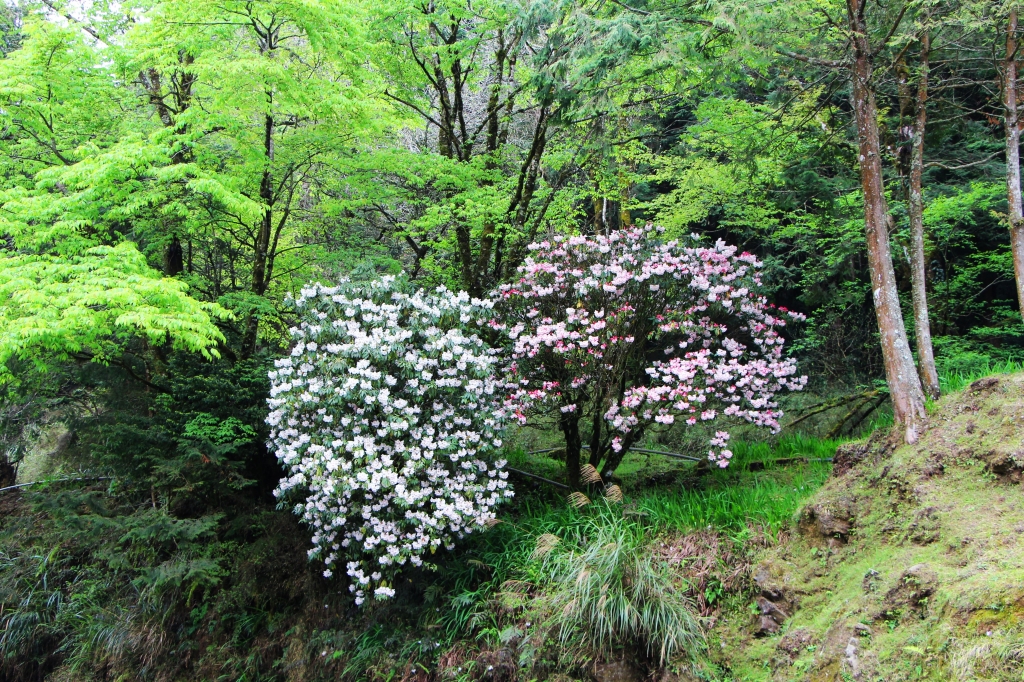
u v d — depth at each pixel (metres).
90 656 6.53
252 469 7.34
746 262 6.56
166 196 6.98
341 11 7.12
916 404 4.53
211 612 6.45
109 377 7.59
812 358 9.64
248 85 6.71
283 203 8.85
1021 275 4.82
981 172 8.03
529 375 6.32
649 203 9.54
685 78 6.43
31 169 7.57
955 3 4.77
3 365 5.77
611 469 6.42
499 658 4.74
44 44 6.62
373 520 5.27
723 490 5.88
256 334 8.70
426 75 8.98
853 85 5.34
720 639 4.23
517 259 8.16
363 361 5.48
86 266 5.54
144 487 7.05
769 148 6.99
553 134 8.45
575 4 6.09
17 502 8.52
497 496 5.59
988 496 3.76
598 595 4.38
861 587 3.77
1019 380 4.21
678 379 5.89
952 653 3.04
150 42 6.91
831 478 4.93
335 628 5.91
